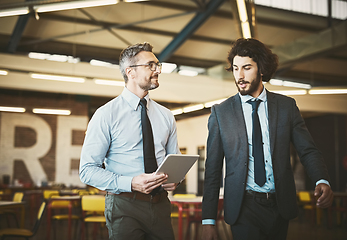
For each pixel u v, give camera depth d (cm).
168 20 951
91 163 201
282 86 1065
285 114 197
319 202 172
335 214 1115
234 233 194
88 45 1072
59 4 428
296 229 773
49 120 1244
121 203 200
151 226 203
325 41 702
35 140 1222
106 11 891
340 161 1369
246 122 200
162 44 1074
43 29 951
